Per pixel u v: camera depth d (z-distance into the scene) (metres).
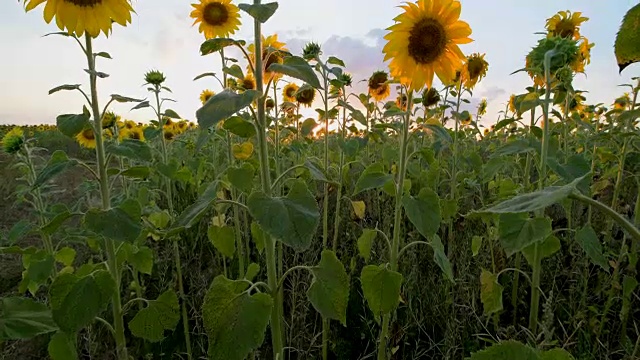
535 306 2.75
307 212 1.64
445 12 2.74
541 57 3.03
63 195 6.84
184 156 6.54
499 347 1.07
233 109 1.50
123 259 2.63
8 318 1.99
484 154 7.25
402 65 2.79
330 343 3.28
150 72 4.42
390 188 2.70
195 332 3.48
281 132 5.76
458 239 4.07
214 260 4.14
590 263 3.51
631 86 4.24
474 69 4.67
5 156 7.47
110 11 2.27
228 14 4.32
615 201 3.80
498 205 0.94
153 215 3.32
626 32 0.71
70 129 2.04
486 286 2.72
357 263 3.92
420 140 5.82
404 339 3.00
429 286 3.45
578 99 5.05
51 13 2.24
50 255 2.68
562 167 2.69
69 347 2.17
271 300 1.77
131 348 3.46
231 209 4.45
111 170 2.29
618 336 2.94
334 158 5.84
